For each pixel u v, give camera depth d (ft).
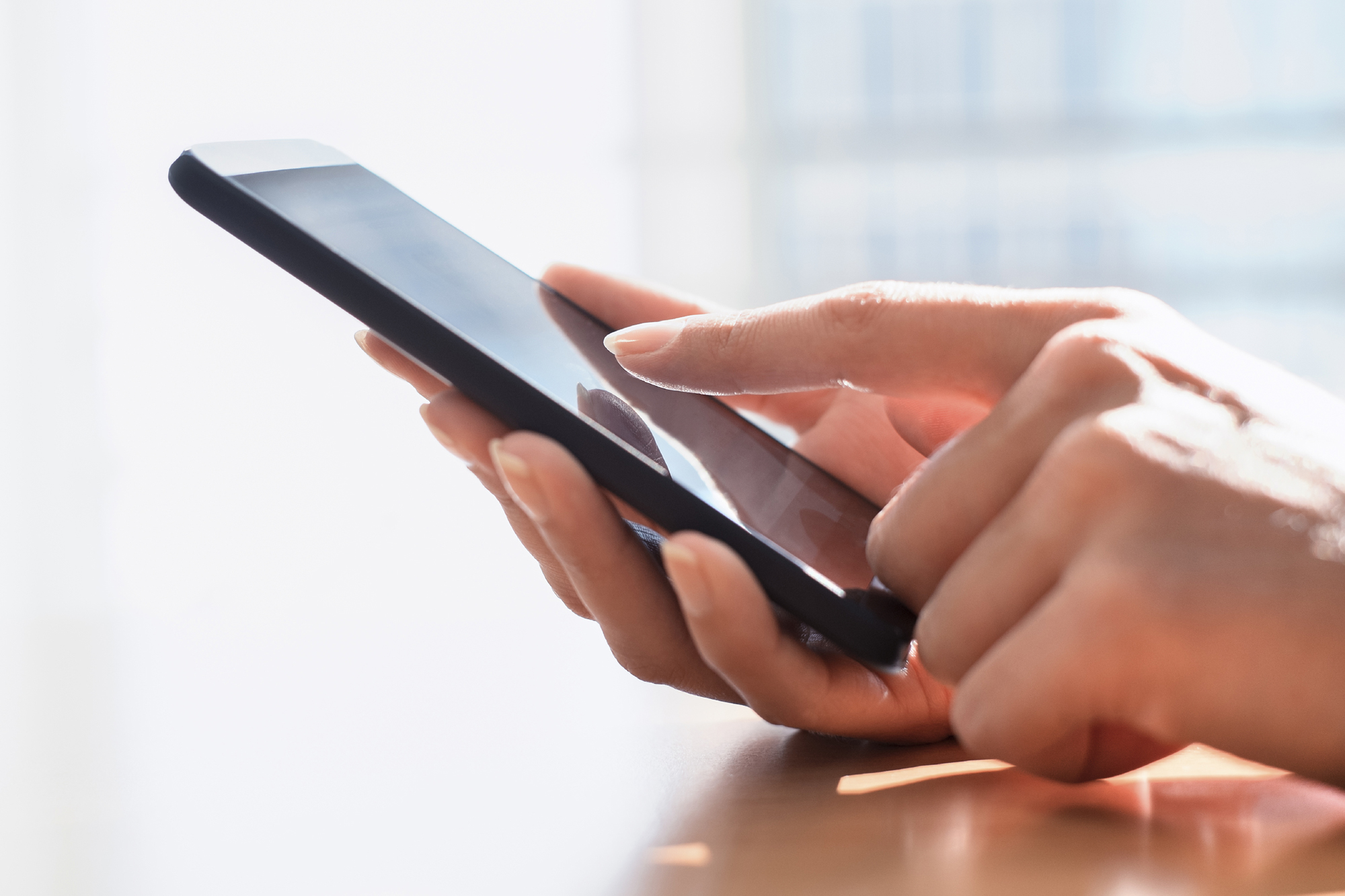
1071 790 2.19
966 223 11.37
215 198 2.27
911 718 2.31
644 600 2.32
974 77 11.23
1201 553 2.13
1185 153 11.04
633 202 11.67
